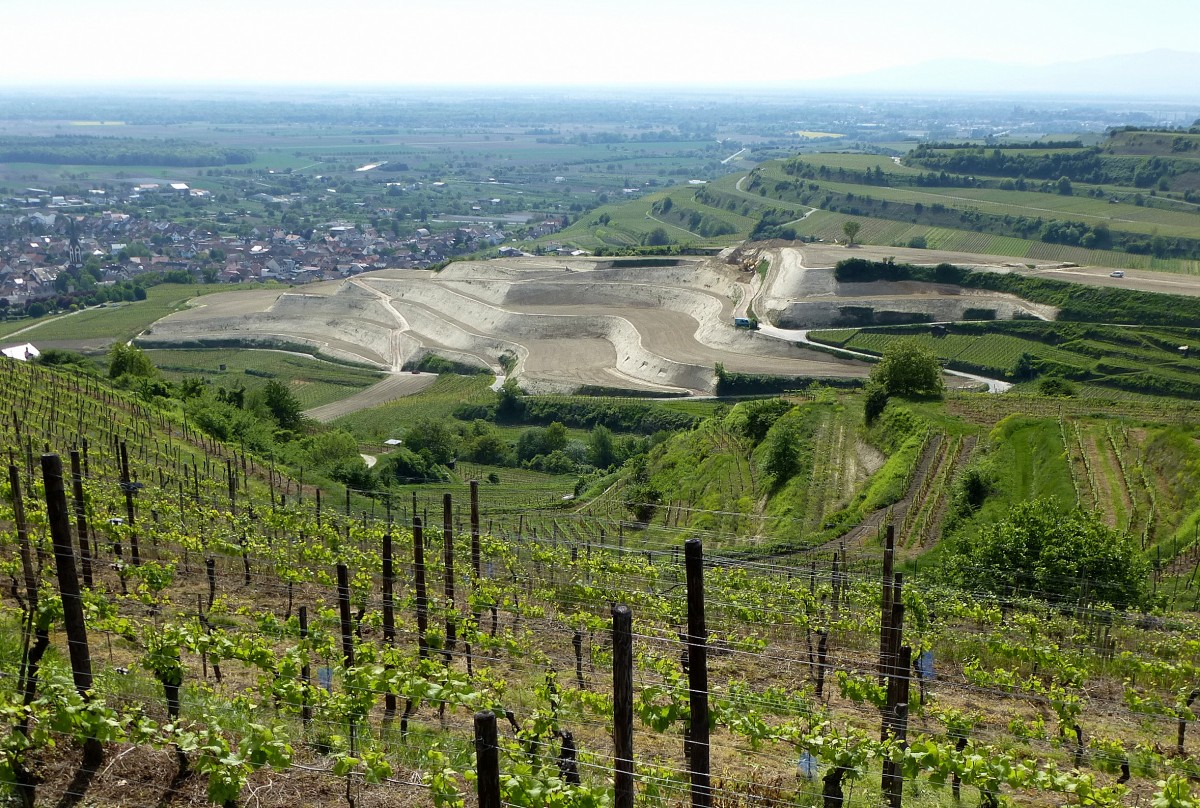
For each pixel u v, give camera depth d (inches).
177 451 2434.8
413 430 4616.1
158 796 615.8
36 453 1916.8
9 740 584.4
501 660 1024.2
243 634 834.2
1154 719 959.6
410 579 1255.5
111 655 834.8
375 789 655.1
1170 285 6107.3
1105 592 1432.1
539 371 6107.3
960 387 5305.1
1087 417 2758.4
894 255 7234.3
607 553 1688.0
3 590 976.3
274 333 7647.6
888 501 2504.9
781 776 760.3
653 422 5157.5
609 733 830.5
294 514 1680.6
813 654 1120.8
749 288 7121.1
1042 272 6520.7
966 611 1283.2
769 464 2979.8
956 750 790.5
